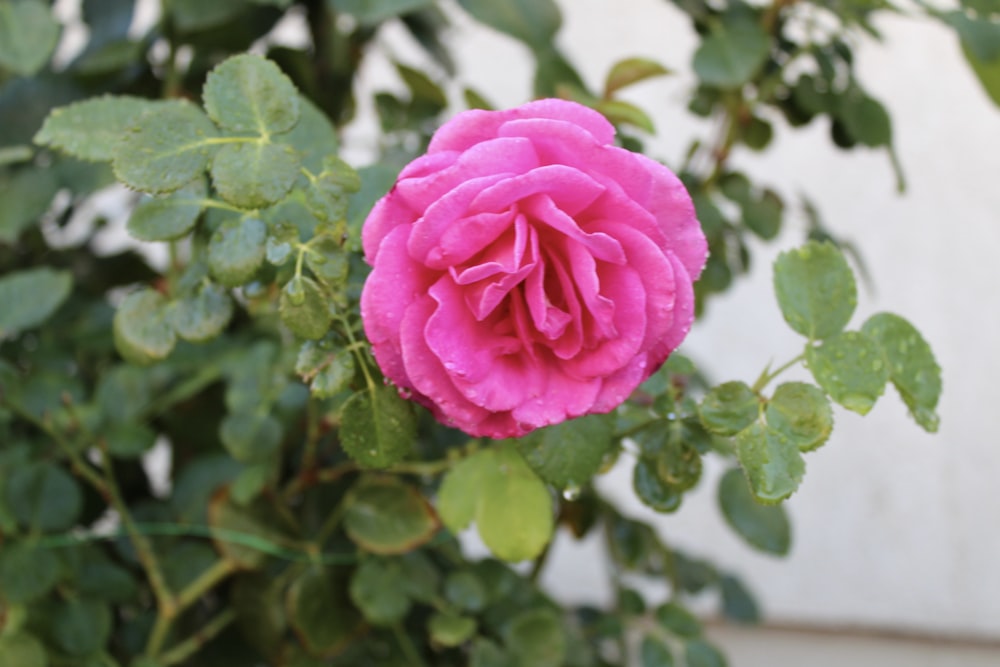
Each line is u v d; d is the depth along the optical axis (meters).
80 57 0.81
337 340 0.59
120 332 0.63
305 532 0.73
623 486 1.25
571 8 1.20
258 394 0.72
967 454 1.22
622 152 0.55
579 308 0.55
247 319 0.81
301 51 0.77
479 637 0.73
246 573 0.73
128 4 0.81
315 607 0.71
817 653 1.28
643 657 0.76
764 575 1.27
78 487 0.73
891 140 0.76
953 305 1.21
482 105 0.68
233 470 0.77
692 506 1.27
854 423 1.24
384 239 0.55
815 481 1.25
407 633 0.76
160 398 0.76
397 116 0.77
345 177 0.59
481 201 0.54
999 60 0.71
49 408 0.75
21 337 0.80
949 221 1.20
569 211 0.55
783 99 0.76
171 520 0.76
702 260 0.57
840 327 0.60
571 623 0.81
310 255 0.59
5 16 0.73
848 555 1.25
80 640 0.72
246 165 0.58
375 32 0.83
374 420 0.59
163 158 0.59
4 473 0.72
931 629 1.24
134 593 0.74
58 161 0.75
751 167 1.21
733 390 0.59
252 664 0.78
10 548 0.71
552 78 0.75
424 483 0.75
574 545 1.26
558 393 0.56
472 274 0.54
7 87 0.77
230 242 0.60
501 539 0.64
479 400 0.55
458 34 0.90
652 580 0.93
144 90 0.80
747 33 0.73
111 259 0.83
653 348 0.57
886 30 1.16
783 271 0.61
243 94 0.59
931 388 0.61
